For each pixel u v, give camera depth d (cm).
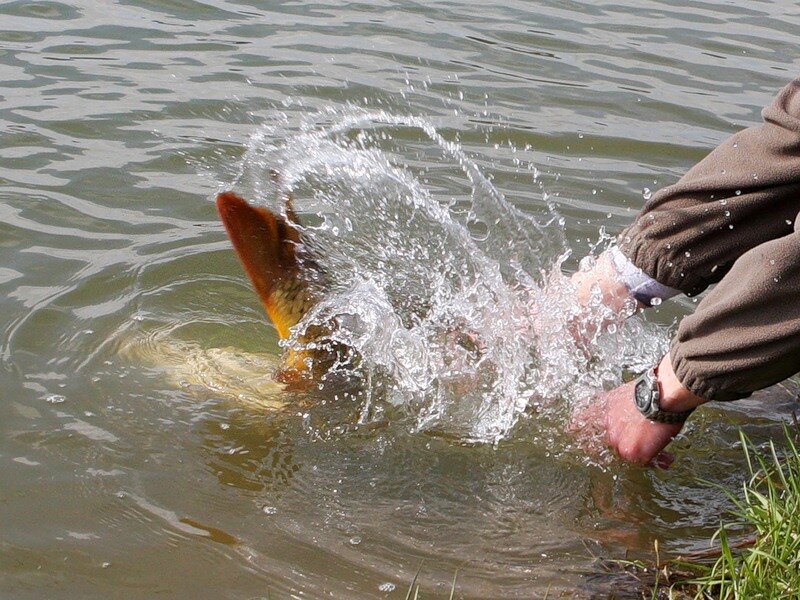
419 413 190
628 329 202
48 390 189
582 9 329
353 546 170
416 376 195
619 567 168
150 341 199
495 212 229
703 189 182
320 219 221
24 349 195
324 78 273
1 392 188
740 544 169
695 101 272
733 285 167
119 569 164
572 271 215
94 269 212
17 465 177
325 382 195
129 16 304
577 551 171
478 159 246
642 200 236
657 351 201
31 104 257
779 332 164
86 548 166
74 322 201
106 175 236
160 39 289
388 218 223
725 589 161
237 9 313
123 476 177
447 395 193
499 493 179
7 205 226
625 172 245
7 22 295
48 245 217
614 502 179
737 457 187
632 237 190
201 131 250
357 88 269
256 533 170
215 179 235
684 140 256
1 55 277
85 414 186
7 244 217
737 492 180
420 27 307
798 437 189
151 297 208
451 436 188
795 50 302
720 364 167
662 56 296
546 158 248
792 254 162
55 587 161
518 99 269
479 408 192
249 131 250
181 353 198
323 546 170
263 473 179
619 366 197
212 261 216
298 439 186
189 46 286
